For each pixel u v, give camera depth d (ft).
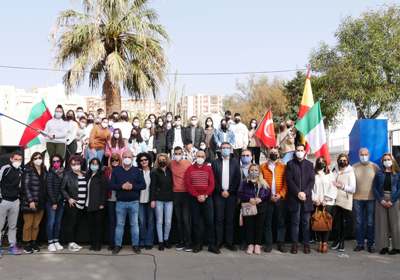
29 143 29.19
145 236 23.93
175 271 19.03
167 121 37.60
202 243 24.25
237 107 154.81
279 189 23.34
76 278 17.92
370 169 23.91
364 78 64.39
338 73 66.95
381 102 66.23
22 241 24.59
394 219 22.50
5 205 21.53
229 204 23.34
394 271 19.21
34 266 19.69
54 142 29.58
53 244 22.97
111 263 20.35
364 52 67.31
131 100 51.01
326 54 70.85
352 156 28.27
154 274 18.56
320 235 23.21
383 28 68.18
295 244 22.75
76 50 44.98
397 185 22.41
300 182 22.71
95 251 22.89
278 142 34.58
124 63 44.19
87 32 44.01
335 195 23.41
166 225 23.49
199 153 23.06
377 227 22.98
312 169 23.08
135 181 22.93
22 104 201.36
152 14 48.39
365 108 67.72
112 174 23.03
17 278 17.80
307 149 30.37
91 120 36.09
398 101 64.90
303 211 22.88
